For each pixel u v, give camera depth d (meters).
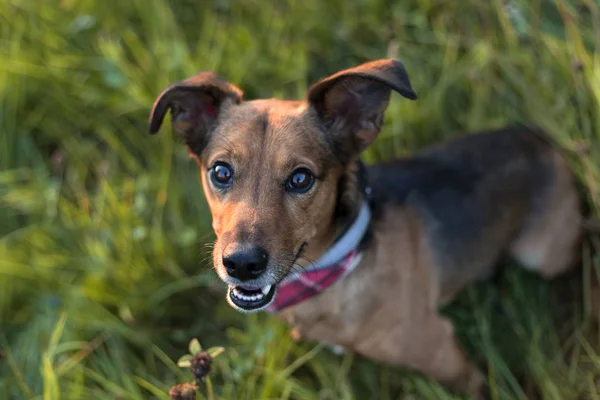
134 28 1.00
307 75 0.99
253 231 0.62
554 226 0.83
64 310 0.84
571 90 0.88
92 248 0.87
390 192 0.75
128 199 0.91
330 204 0.67
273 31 0.99
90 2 1.00
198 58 0.96
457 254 0.78
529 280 0.88
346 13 1.01
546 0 0.93
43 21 0.98
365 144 0.68
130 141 0.96
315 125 0.66
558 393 0.77
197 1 1.03
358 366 0.83
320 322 0.74
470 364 0.79
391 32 0.98
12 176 0.94
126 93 0.94
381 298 0.72
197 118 0.70
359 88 0.66
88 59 0.97
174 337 0.86
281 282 0.67
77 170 0.95
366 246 0.70
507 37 0.93
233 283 0.63
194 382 0.69
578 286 0.89
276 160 0.64
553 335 0.83
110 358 0.84
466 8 0.98
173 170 0.93
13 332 0.86
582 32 0.89
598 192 0.82
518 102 0.92
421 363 0.77
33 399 0.78
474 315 0.86
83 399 0.79
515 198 0.81
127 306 0.86
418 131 0.92
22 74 0.95
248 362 0.79
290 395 0.80
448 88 0.94
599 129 0.84
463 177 0.79
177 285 0.87
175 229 0.89
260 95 0.96
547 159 0.83
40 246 0.89
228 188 0.66
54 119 0.97
